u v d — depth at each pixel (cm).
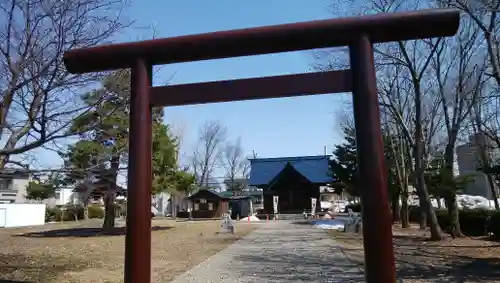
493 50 1427
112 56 520
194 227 3067
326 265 1169
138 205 482
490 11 1357
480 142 2048
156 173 2519
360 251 1480
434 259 1249
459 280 930
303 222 3553
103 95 812
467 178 2045
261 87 492
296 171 4803
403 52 1792
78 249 1675
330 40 484
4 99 748
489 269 1065
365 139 451
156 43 513
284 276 1009
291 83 486
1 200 4709
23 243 1950
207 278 1004
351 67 479
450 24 466
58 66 754
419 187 1839
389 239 432
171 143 2609
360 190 456
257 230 2675
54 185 1266
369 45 474
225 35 500
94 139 876
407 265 1143
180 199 5562
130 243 477
